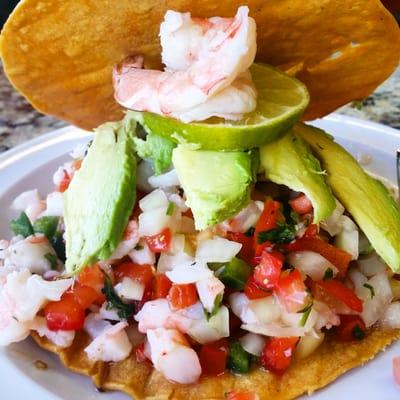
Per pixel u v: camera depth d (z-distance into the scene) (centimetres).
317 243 24
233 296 23
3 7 59
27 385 22
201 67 22
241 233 23
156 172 24
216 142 22
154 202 24
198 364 22
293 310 23
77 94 26
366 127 34
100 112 27
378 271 25
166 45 22
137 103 23
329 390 22
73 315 24
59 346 24
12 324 23
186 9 22
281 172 23
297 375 23
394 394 22
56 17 22
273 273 23
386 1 52
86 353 24
